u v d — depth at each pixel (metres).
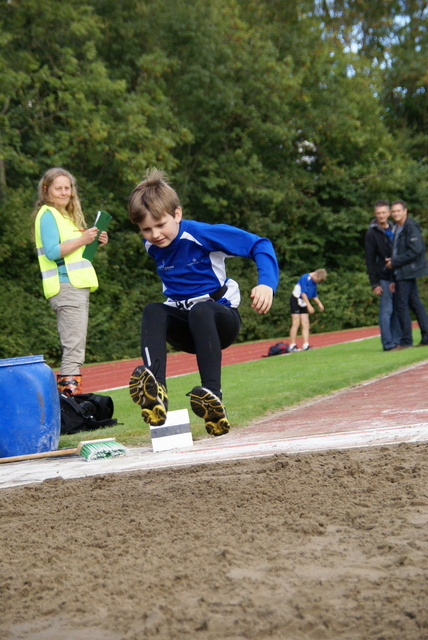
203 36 36.66
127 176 31.72
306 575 3.64
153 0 35.59
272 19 44.44
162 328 5.90
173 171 37.03
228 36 37.84
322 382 14.09
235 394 13.21
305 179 41.72
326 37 46.94
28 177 31.97
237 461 6.94
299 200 41.91
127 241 34.31
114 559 4.12
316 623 3.06
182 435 8.70
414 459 6.17
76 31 30.44
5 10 30.70
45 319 30.52
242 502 5.23
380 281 20.16
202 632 3.07
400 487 5.22
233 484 5.80
